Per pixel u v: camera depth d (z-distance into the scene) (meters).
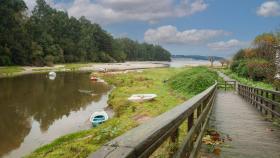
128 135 1.77
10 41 69.00
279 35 25.16
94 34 123.44
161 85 34.53
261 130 7.72
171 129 2.48
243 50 56.69
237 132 7.43
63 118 18.75
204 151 5.46
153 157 3.49
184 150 3.22
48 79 47.66
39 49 79.81
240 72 39.72
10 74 55.78
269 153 5.57
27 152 12.27
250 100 15.09
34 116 19.42
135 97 22.25
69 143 10.68
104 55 119.25
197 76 25.27
